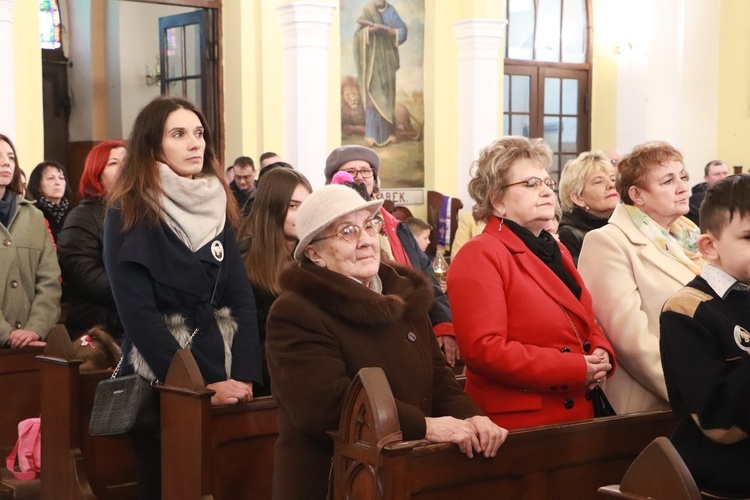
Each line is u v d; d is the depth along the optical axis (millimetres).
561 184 4613
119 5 11578
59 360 3965
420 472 2693
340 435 2689
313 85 9258
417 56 10672
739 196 2559
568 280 3373
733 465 2494
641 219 3615
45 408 4086
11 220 4879
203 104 9617
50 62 11789
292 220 3930
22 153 8258
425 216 10766
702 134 12430
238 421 3539
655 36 12242
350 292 2840
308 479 2852
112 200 3559
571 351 3246
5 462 4578
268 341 2867
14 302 4812
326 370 2750
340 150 4613
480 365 3135
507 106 11984
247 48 9414
